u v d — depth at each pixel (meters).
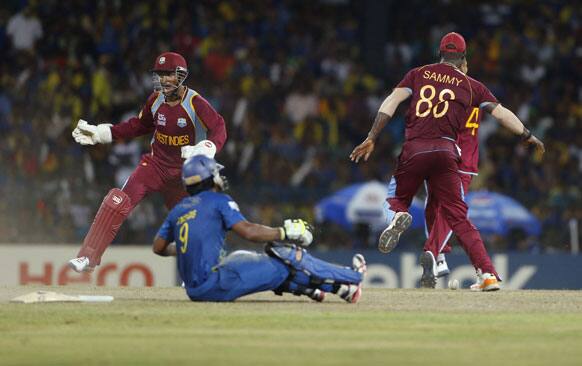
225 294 31.17
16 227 66.31
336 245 69.19
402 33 92.44
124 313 29.70
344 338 25.64
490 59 89.94
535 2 96.38
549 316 30.39
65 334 26.00
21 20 80.50
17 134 71.62
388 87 88.00
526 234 71.56
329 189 72.38
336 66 86.75
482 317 29.95
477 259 37.06
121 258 63.34
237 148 75.69
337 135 80.88
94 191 68.12
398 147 79.62
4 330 26.69
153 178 38.03
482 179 73.81
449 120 36.28
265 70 82.62
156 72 36.66
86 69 78.81
